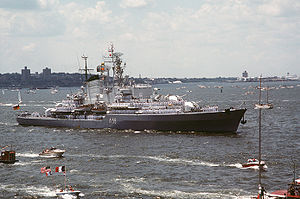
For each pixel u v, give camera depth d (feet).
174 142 647.56
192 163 505.25
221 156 541.34
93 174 464.65
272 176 441.27
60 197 390.63
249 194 385.09
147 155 557.74
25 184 434.71
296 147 602.03
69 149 618.03
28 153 595.06
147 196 385.50
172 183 422.82
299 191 362.74
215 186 409.90
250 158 526.98
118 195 389.60
